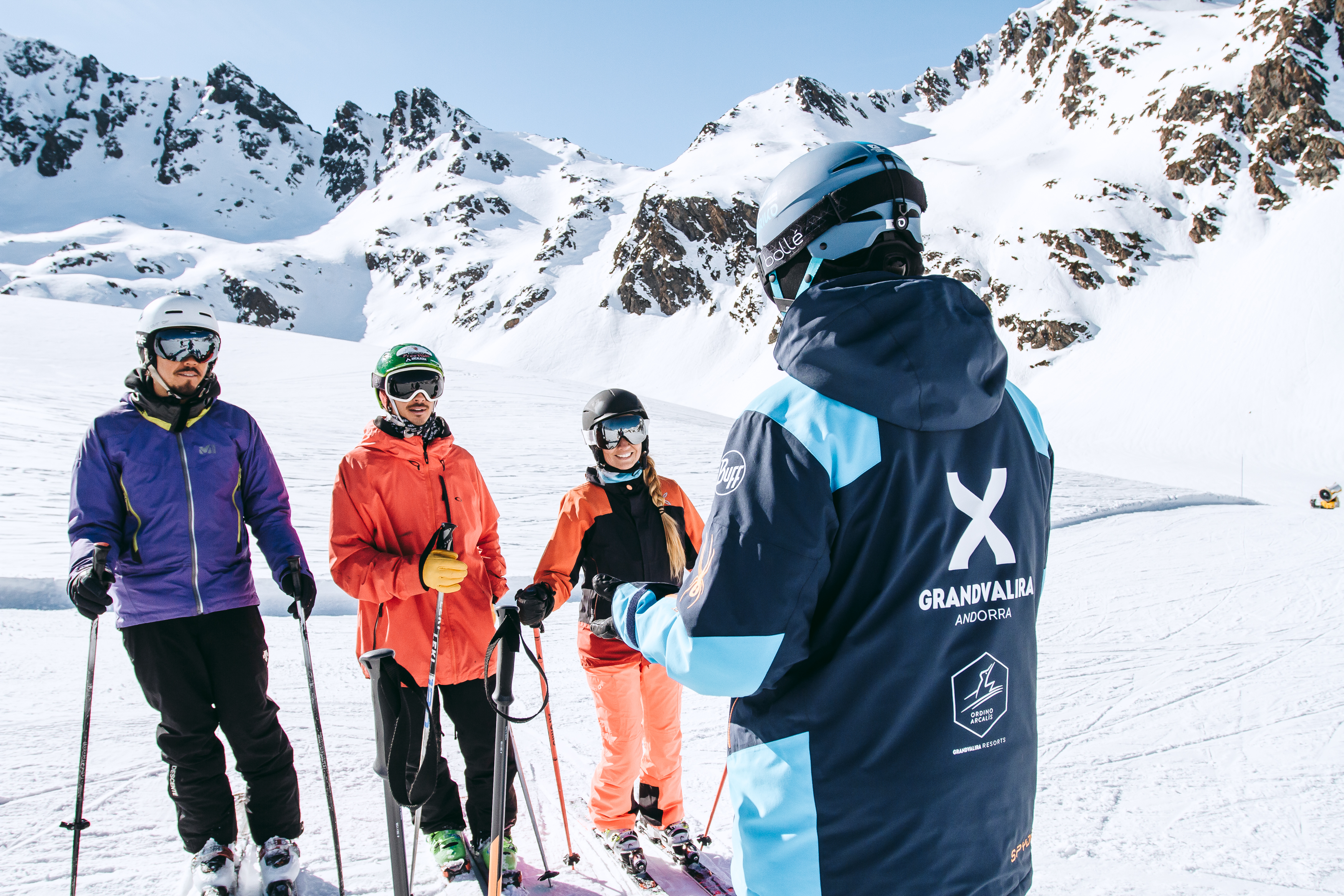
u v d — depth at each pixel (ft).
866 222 3.73
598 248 425.28
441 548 7.75
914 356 3.24
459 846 7.86
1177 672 16.38
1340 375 158.81
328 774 7.02
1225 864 8.66
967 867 3.50
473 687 8.06
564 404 77.15
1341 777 11.13
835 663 3.36
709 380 294.87
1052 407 192.44
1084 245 247.70
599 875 8.07
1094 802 10.31
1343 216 207.21
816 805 3.42
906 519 3.31
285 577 7.39
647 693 8.52
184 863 7.63
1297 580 26.08
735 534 3.30
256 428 7.85
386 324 422.41
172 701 7.00
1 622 15.83
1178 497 52.54
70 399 54.70
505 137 622.13
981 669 3.53
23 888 7.09
